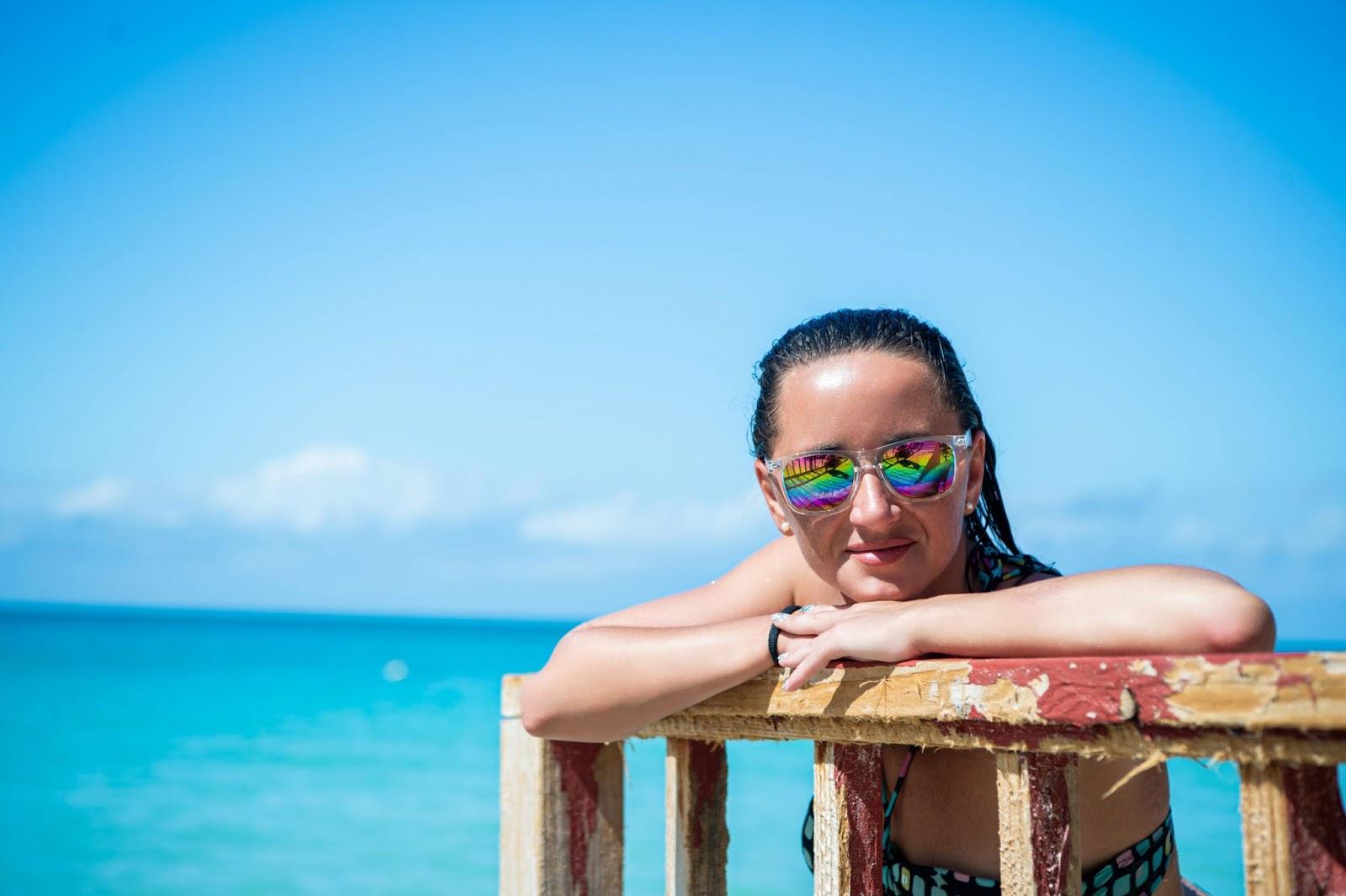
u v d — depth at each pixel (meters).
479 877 15.12
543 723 2.38
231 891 14.07
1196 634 1.56
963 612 1.73
